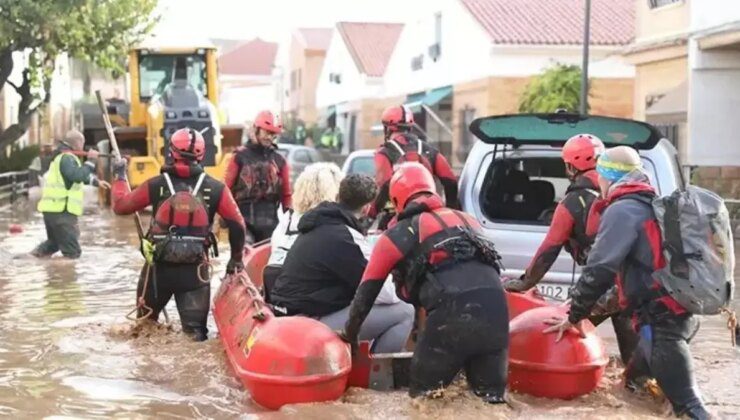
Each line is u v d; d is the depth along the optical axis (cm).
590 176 585
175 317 852
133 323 764
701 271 502
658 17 2194
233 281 694
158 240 720
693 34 1966
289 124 5650
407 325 609
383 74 4378
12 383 615
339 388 537
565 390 559
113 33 2403
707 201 510
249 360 544
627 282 525
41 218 1894
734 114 1980
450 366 513
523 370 562
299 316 571
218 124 1912
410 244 515
